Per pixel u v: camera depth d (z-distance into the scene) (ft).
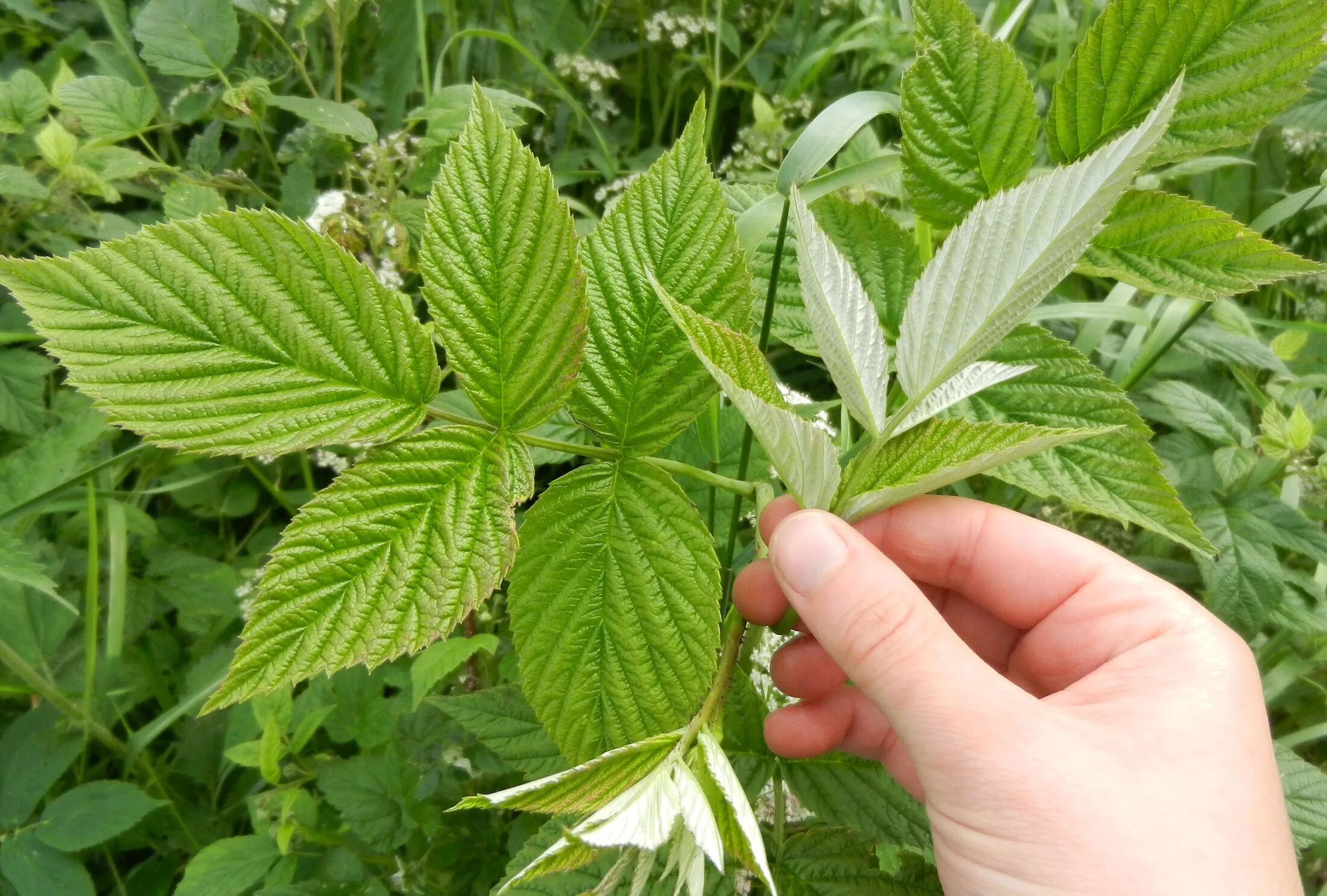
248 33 1.69
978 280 0.52
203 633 1.29
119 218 1.40
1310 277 1.66
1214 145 0.70
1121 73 0.70
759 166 1.58
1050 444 0.51
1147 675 0.69
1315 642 1.20
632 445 0.64
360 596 0.53
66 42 1.64
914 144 0.73
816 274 0.56
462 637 1.03
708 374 0.63
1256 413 1.48
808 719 0.81
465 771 1.08
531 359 0.59
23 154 1.39
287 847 0.94
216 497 1.40
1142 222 0.71
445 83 1.79
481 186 0.58
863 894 0.75
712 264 0.64
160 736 1.29
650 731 0.59
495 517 0.56
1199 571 1.17
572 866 0.51
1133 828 0.59
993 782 0.61
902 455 0.58
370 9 1.65
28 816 1.01
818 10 1.94
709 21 1.82
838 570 0.60
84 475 1.02
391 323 0.58
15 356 1.22
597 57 1.80
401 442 0.57
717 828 0.48
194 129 1.73
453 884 1.04
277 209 1.53
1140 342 1.28
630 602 0.60
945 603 0.92
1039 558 0.79
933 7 0.69
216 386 0.54
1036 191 0.50
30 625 1.15
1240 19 0.66
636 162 1.70
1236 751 0.63
